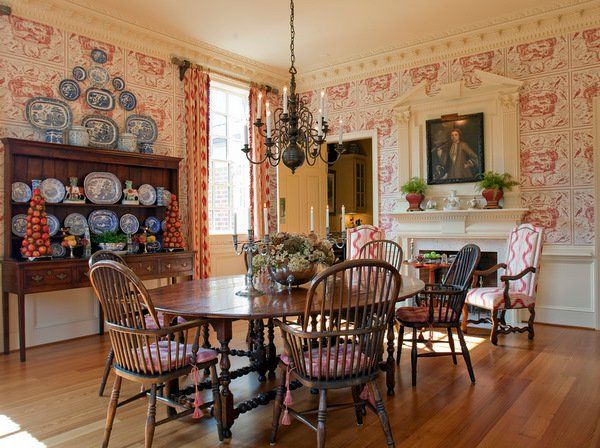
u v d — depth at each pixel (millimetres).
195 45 5441
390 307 2238
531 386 3037
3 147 3973
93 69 4594
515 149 4957
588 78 4613
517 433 2375
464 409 2686
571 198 4703
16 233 3998
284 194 6352
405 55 5672
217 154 6043
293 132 3521
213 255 5793
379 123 5977
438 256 4945
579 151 4660
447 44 5348
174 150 5340
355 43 5578
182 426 2523
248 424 2555
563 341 4148
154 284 5125
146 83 5066
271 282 3082
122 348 2189
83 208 4461
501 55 5086
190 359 2260
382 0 4469
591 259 4590
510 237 4617
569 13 4605
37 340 4211
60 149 4121
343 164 8781
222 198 6082
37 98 4168
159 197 4984
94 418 2615
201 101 5512
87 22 4508
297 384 2789
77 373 3412
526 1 4559
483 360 3625
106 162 4465
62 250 4273
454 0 4504
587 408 2672
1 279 3895
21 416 2641
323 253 2873
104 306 2230
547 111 4828
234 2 4449
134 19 4766
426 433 2389
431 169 5508
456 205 5227
